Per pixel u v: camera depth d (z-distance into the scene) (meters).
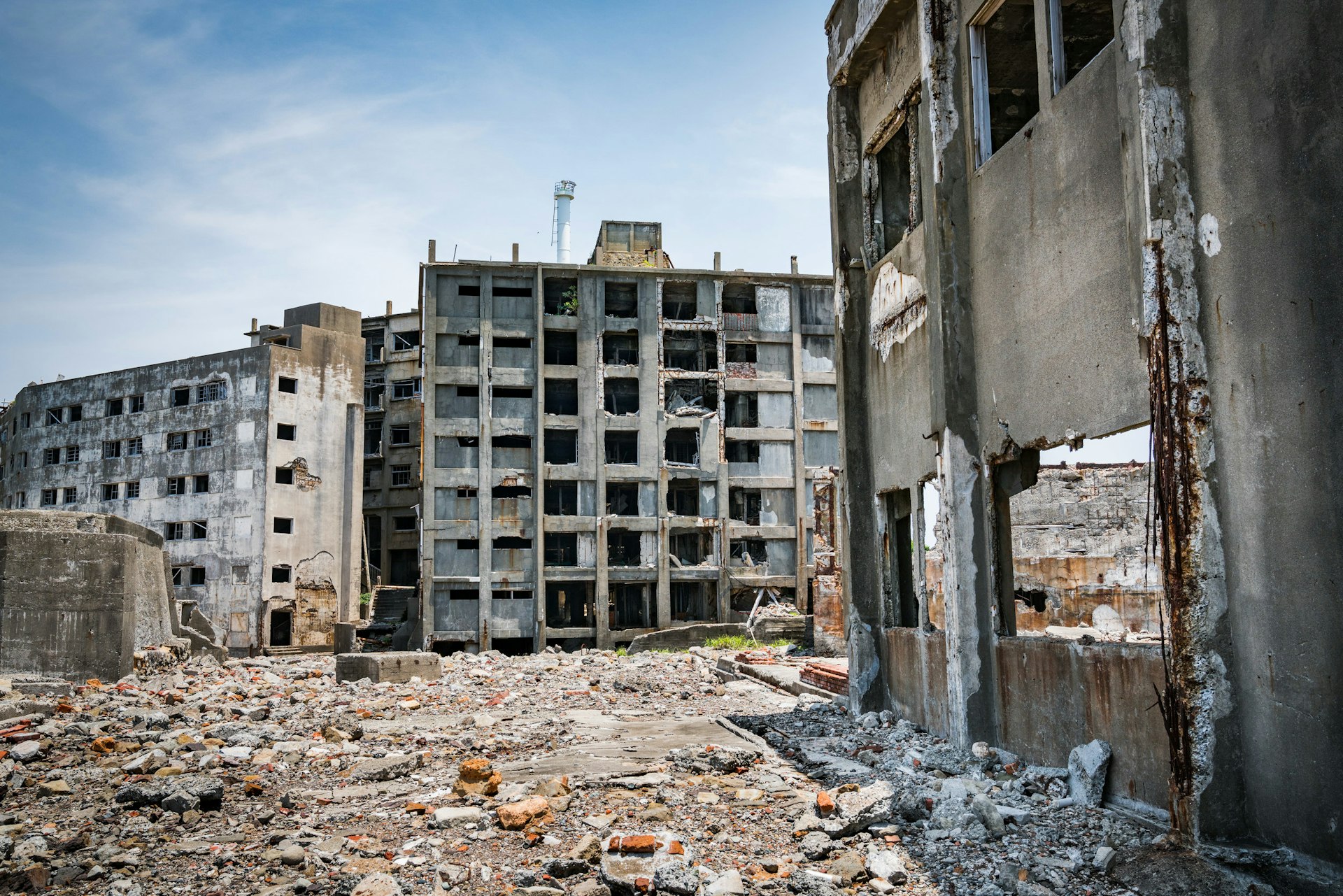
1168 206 6.61
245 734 10.70
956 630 9.84
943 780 8.60
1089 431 7.96
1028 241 9.05
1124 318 7.47
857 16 12.94
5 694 13.04
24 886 5.82
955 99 10.59
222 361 47.09
